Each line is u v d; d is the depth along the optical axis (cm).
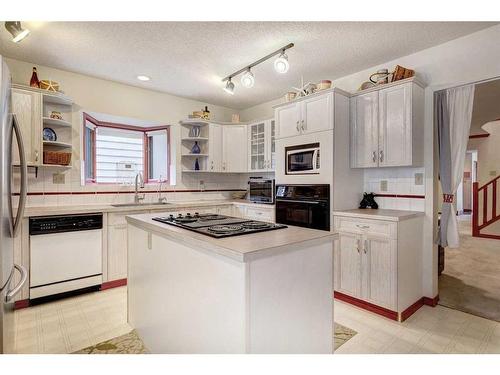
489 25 228
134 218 211
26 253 258
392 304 236
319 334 146
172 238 164
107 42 254
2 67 128
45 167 311
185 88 381
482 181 598
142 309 204
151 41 252
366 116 286
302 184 310
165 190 408
